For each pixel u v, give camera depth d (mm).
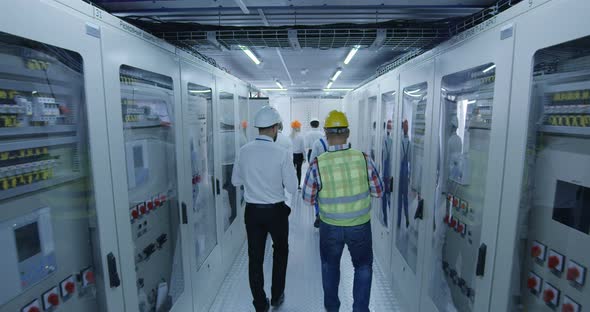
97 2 1873
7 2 773
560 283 960
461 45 1464
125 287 1277
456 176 1569
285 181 2129
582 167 868
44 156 928
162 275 1688
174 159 1759
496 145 1189
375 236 3314
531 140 1031
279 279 2295
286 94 9727
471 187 1430
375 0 1898
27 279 895
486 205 1261
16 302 864
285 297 2486
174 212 1812
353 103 5094
